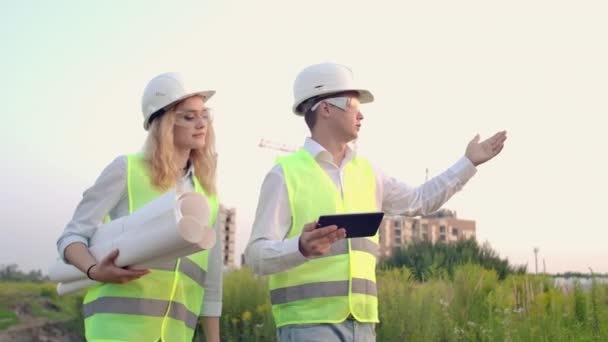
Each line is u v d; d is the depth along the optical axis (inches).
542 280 354.9
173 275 171.3
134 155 177.9
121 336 165.9
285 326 193.8
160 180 174.1
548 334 301.9
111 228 166.1
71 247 167.6
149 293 168.7
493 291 355.3
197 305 179.9
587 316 307.4
